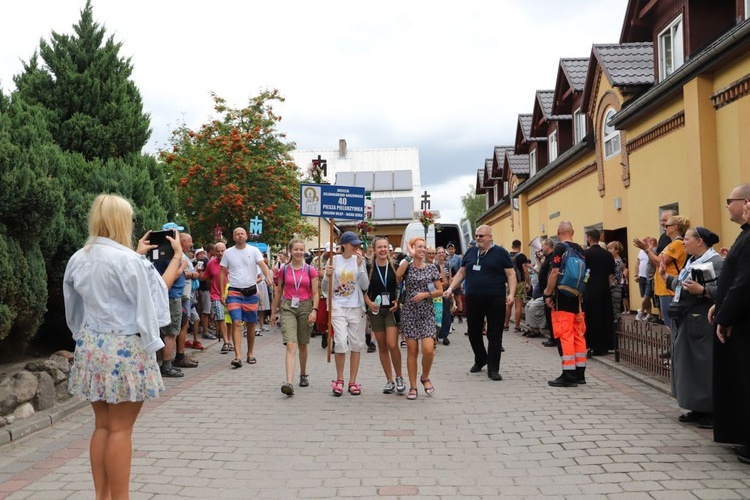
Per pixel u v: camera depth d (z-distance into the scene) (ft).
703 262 19.38
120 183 34.35
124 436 12.65
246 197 61.41
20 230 24.47
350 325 26.02
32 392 21.38
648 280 41.98
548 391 25.90
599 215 62.44
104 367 12.25
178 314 30.40
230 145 61.36
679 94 43.45
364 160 172.14
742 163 36.42
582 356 26.96
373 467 16.65
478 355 30.60
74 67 36.70
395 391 26.58
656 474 15.65
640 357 29.45
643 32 53.21
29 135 26.58
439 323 40.19
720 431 16.70
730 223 38.11
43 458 17.60
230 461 17.25
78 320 13.21
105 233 12.92
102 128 36.50
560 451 17.74
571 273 26.55
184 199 62.18
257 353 39.14
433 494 14.61
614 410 22.38
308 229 82.84
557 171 75.82
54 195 24.41
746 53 35.29
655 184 48.39
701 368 19.20
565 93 72.08
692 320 19.40
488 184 127.24
